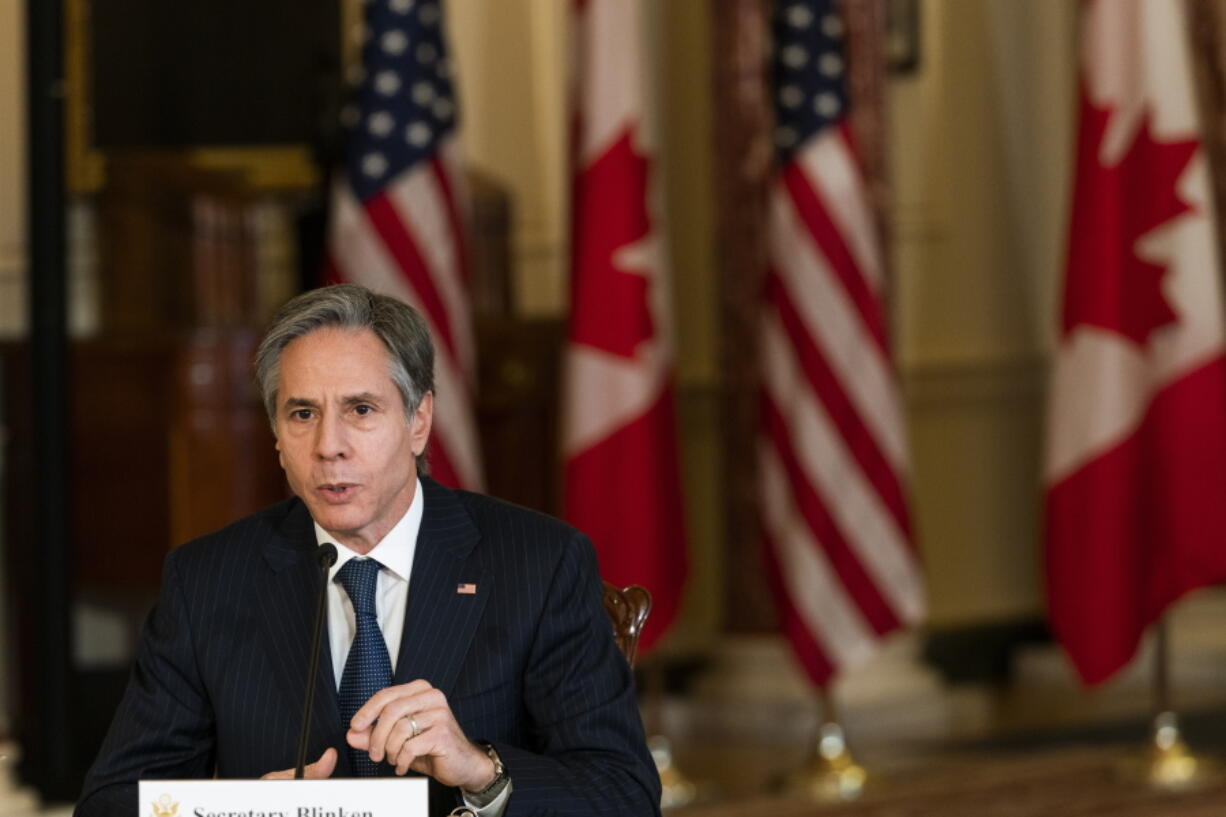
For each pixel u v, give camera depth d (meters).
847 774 14.77
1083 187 14.62
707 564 18.56
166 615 6.30
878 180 16.20
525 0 18.14
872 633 14.78
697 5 18.53
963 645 19.17
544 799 5.70
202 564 6.36
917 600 14.95
